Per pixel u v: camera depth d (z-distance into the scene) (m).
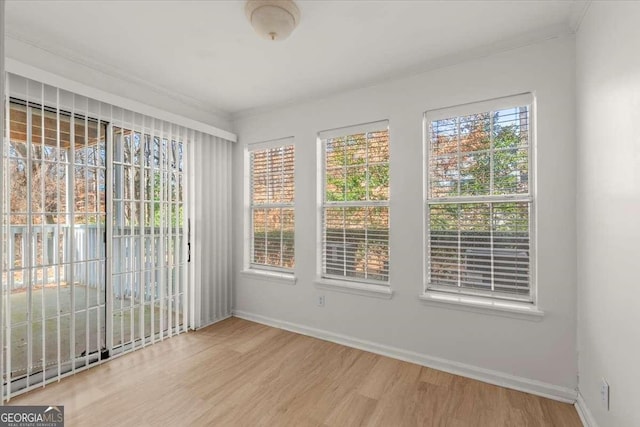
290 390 2.37
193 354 2.92
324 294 3.29
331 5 1.99
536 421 2.04
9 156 2.23
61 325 2.60
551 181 2.27
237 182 3.93
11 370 2.27
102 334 2.83
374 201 3.04
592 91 1.89
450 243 2.68
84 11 2.05
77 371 2.57
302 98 3.40
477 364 2.52
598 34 1.81
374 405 2.21
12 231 2.24
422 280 2.74
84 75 2.63
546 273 2.29
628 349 1.50
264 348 3.05
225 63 2.70
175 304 3.35
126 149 2.92
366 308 3.03
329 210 3.32
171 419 2.06
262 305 3.73
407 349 2.81
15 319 2.25
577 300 2.19
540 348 2.30
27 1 1.96
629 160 1.48
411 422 2.04
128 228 2.94
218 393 2.33
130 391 2.34
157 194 3.15
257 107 3.70
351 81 3.01
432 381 2.48
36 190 2.35
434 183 2.75
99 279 2.75
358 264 3.14
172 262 3.31
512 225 2.45
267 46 2.45
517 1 1.97
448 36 2.32
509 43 2.37
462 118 2.64
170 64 2.71
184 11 2.05
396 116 2.88
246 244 3.89
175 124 3.28
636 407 1.44
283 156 3.65
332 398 2.28
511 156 2.46
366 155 3.09
